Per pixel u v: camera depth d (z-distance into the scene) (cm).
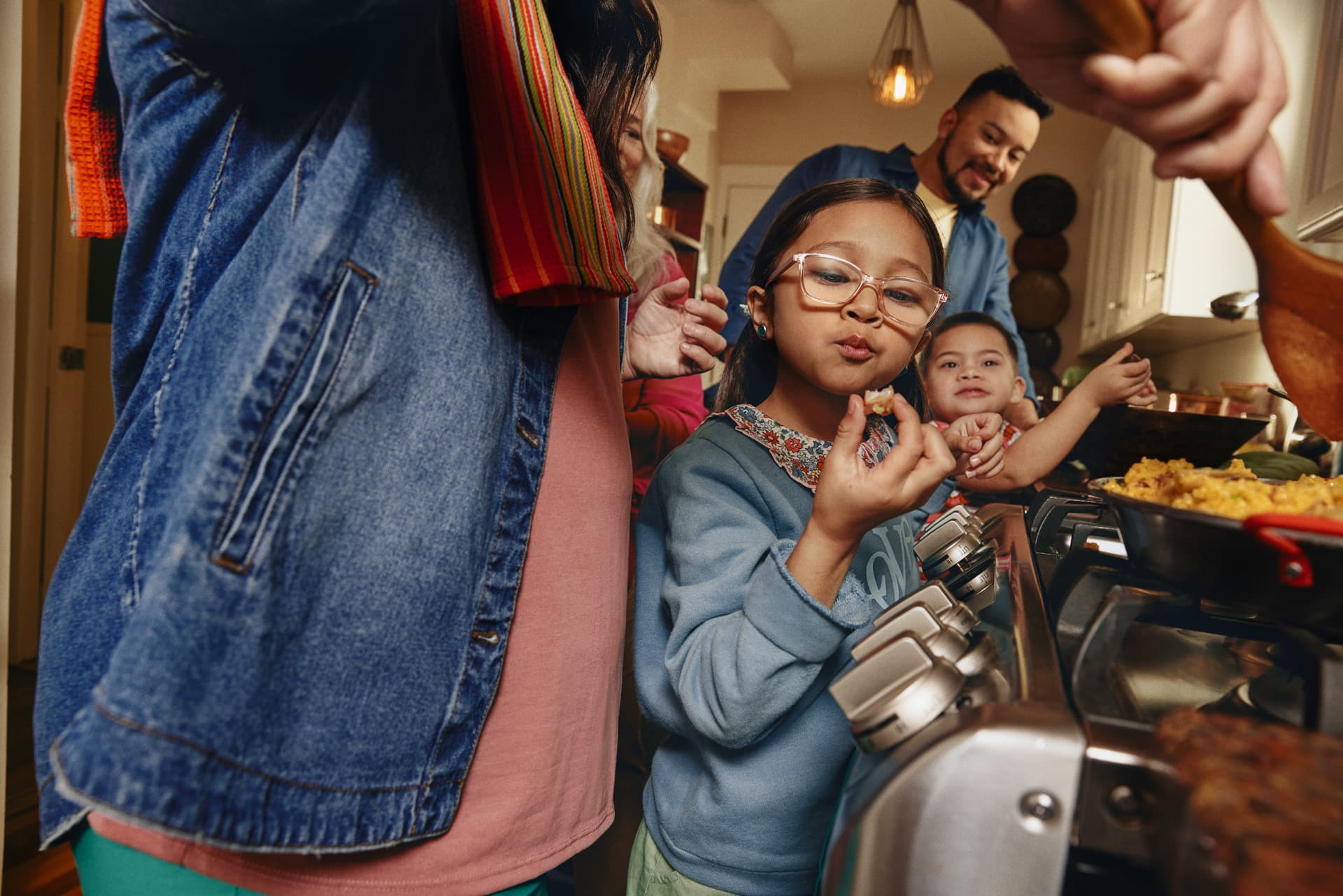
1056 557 72
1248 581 38
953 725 32
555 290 55
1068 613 52
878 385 75
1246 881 21
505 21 55
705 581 64
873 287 71
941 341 152
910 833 30
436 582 49
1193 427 93
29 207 229
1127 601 49
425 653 49
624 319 76
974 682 37
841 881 32
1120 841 30
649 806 76
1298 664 43
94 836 49
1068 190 443
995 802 30
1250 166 34
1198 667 44
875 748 35
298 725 44
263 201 49
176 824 39
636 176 112
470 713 52
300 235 44
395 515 47
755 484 71
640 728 102
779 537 70
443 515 49
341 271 45
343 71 49
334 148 46
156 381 50
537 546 57
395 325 48
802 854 65
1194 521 39
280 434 43
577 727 60
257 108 49
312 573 44
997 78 172
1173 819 27
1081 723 32
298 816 44
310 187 46
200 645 39
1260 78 31
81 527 50
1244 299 165
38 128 231
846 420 54
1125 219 301
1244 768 26
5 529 106
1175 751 29
